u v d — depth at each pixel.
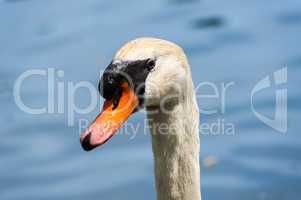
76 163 14.55
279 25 19.38
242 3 20.83
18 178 14.24
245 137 14.98
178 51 7.96
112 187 13.81
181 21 19.86
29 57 18.41
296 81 16.66
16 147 15.13
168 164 8.11
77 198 13.47
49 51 18.64
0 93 16.88
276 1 20.72
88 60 17.88
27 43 19.25
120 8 20.80
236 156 14.52
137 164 14.35
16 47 19.11
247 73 16.98
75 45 18.81
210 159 14.48
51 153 14.86
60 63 17.88
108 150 14.80
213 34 19.12
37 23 20.38
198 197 8.16
